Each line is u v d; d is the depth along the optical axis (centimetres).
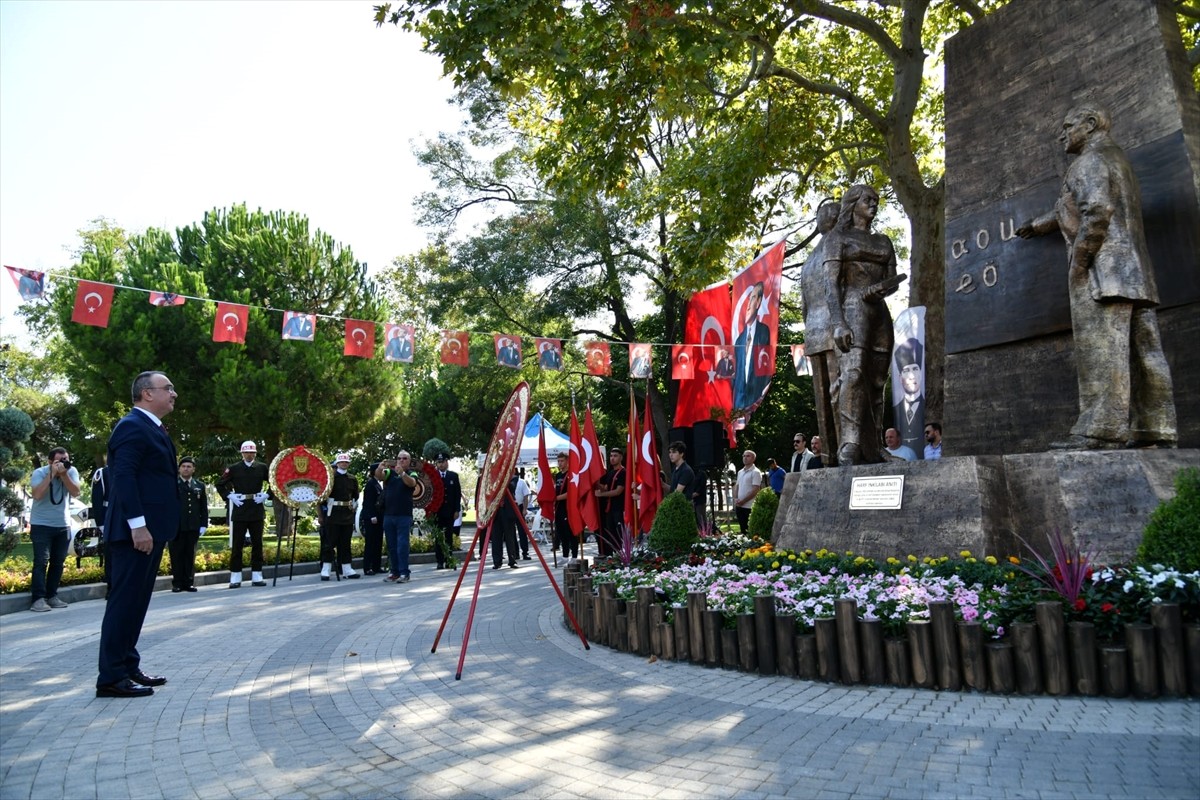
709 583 674
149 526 598
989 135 838
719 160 1609
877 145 1705
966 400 830
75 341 2275
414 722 490
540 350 1405
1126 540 563
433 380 4347
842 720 439
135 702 562
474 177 2956
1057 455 614
